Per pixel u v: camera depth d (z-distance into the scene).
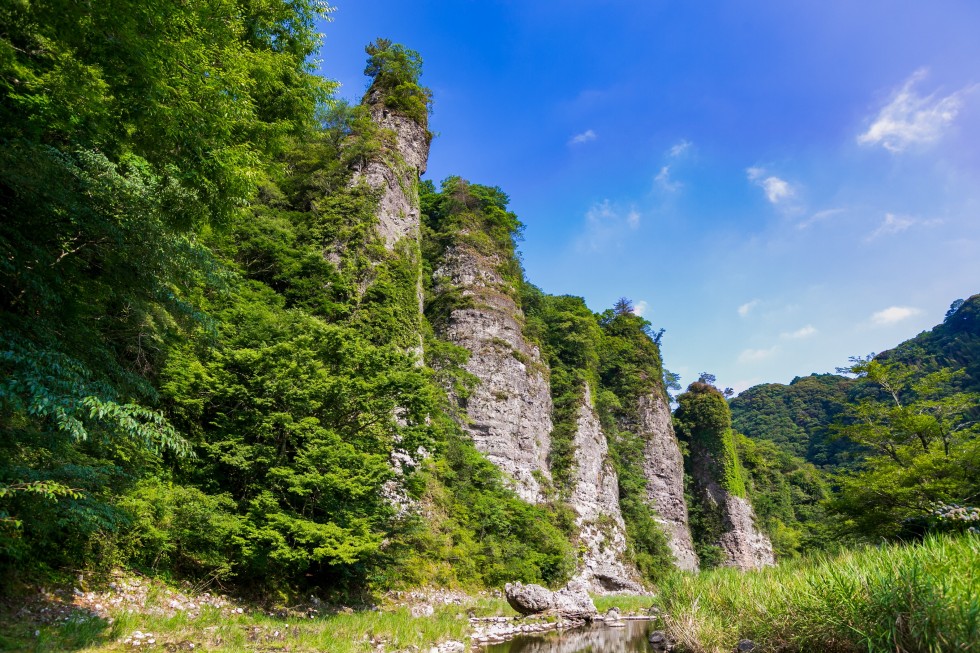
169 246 11.57
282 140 18.33
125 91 10.05
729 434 84.38
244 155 13.59
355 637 13.85
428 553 28.86
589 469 58.25
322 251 37.38
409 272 40.88
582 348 68.44
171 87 10.40
